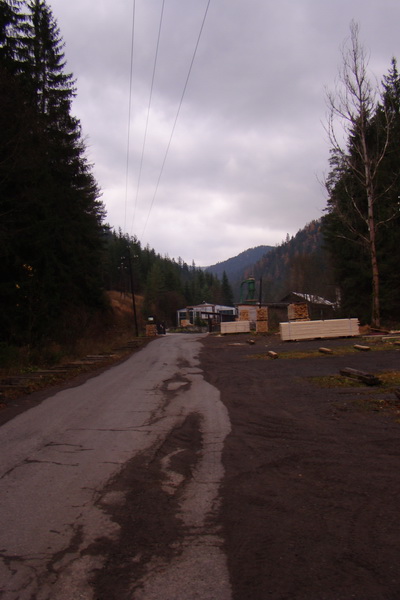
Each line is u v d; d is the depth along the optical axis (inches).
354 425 274.2
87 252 1464.1
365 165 1086.4
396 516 150.3
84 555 128.8
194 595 109.0
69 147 1282.0
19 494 176.9
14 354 703.7
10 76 808.9
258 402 364.5
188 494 174.2
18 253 941.8
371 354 679.1
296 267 2970.0
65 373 629.6
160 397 406.9
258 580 114.6
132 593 110.2
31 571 120.7
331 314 2239.2
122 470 204.7
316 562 122.6
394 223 1457.9
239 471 200.4
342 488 176.4
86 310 1446.9
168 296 4788.4
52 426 297.7
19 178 852.6
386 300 1471.5
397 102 1440.7
